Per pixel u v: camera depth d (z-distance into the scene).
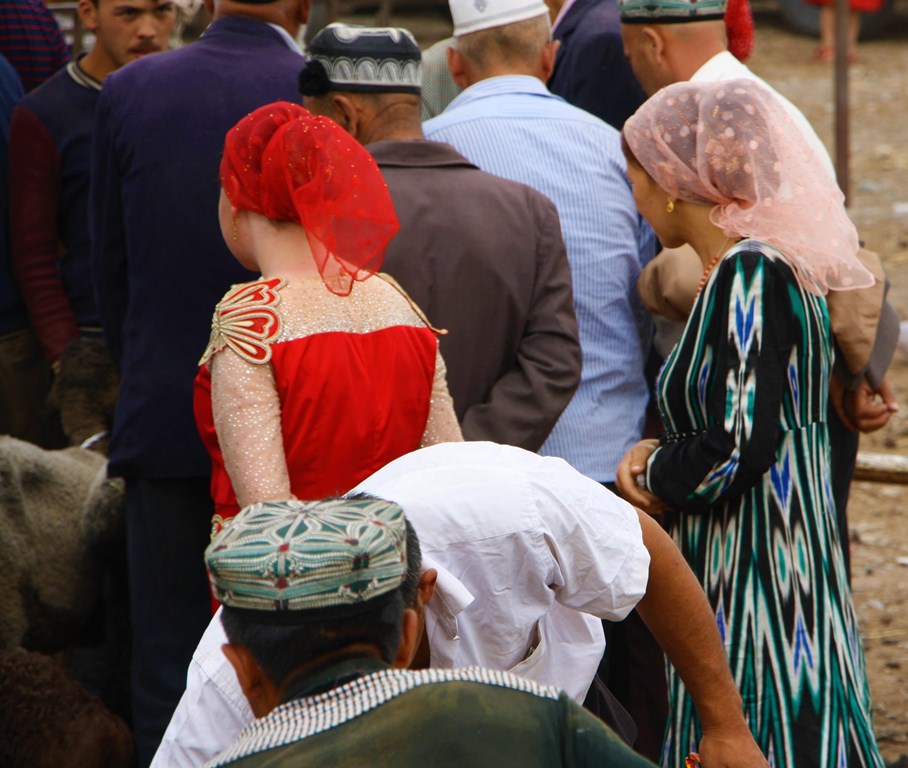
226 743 6.96
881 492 22.20
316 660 5.64
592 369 12.50
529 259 11.27
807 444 10.12
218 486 9.45
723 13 13.66
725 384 9.75
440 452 7.68
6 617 11.98
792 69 55.12
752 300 9.74
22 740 9.09
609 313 12.52
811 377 10.04
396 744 5.41
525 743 5.54
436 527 7.15
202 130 11.82
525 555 7.25
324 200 8.89
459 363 11.00
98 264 12.49
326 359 8.99
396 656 6.01
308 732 5.44
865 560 19.59
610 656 13.15
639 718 13.02
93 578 12.66
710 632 8.02
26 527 12.18
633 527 7.63
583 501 7.46
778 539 10.00
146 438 11.84
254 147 9.15
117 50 15.35
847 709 9.91
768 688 9.92
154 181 11.77
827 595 10.03
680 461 10.06
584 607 7.57
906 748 14.30
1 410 16.14
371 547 5.66
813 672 9.89
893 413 11.84
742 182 10.03
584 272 12.36
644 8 13.55
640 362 13.00
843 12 31.17
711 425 9.89
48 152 15.20
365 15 57.62
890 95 50.28
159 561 12.05
